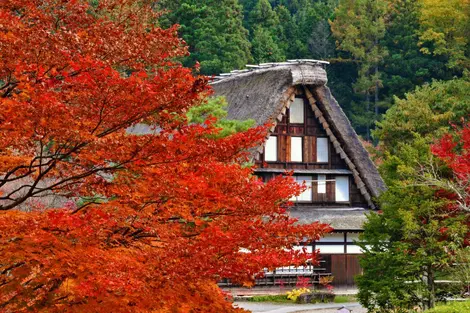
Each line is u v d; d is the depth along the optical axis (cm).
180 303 962
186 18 6519
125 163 911
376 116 7244
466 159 2405
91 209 923
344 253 3753
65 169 985
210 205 959
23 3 1022
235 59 6338
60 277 910
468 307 1989
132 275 895
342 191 4019
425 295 2333
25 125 831
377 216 2484
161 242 1007
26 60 890
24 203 2016
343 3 8056
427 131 4775
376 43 7731
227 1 6725
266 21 8388
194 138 924
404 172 2355
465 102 4722
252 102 3875
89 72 871
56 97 857
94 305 905
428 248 2305
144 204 955
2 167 958
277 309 3081
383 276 2402
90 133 873
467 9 7094
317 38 8119
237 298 3438
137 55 1014
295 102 3947
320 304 3312
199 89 875
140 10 1151
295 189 1009
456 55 6950
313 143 3978
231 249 963
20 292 911
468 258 2264
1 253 858
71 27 1053
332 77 7881
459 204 2298
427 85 5231
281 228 1022
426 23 7288
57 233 897
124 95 851
